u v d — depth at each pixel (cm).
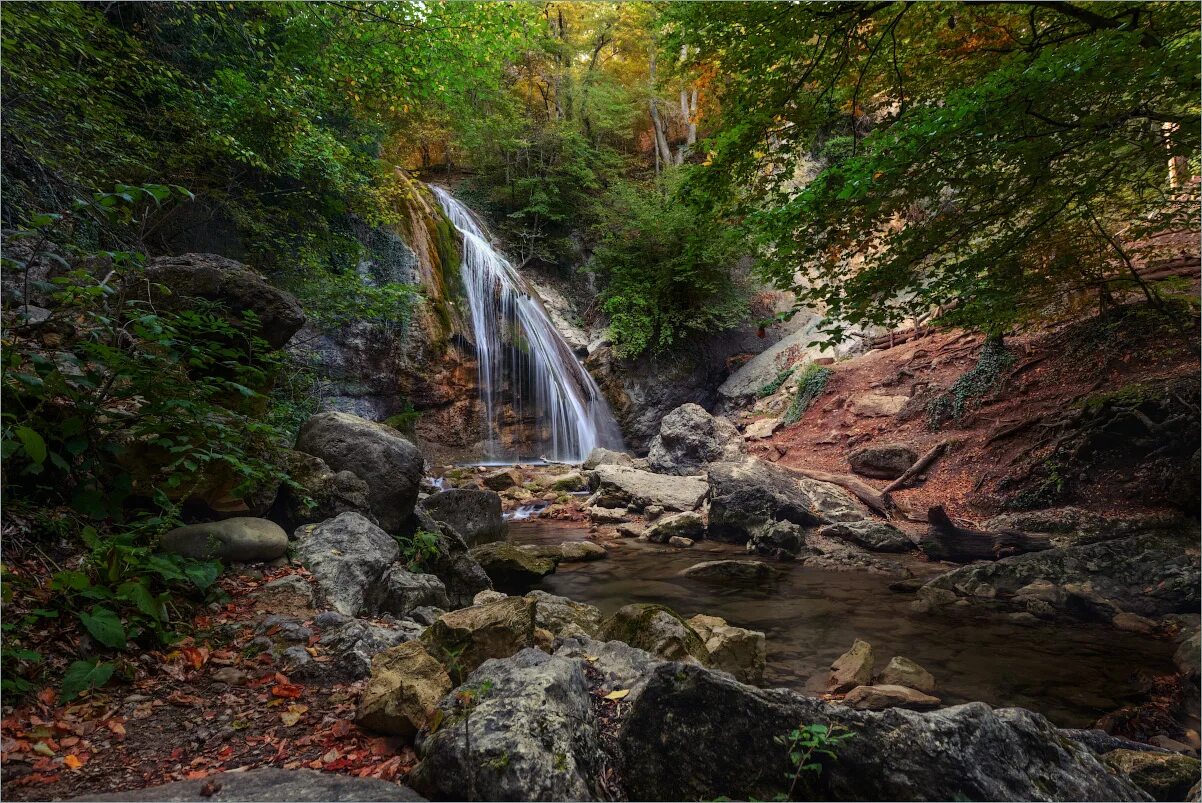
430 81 1033
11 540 320
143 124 828
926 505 1020
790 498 1025
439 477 1422
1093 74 456
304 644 337
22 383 331
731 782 231
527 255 2244
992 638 552
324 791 208
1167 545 669
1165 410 827
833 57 696
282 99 834
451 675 296
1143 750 316
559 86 2378
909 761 219
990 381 1229
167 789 206
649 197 2103
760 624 596
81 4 698
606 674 329
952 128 504
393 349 1553
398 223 1617
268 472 443
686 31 683
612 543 987
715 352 2214
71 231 576
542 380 1925
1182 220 811
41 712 251
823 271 737
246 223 952
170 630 321
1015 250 735
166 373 378
